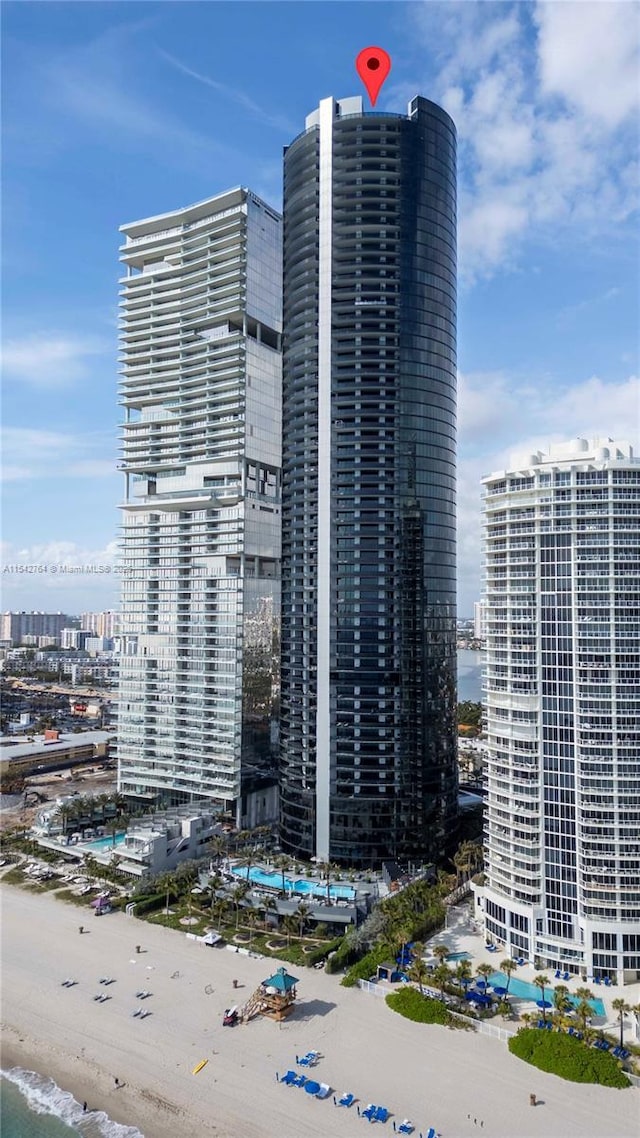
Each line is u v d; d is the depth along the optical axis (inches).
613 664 4987.7
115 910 6117.1
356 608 6943.9
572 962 4906.5
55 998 4712.1
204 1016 4480.8
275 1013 4446.4
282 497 7623.0
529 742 5226.4
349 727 6845.5
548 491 5295.3
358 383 7155.5
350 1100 3656.5
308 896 5910.4
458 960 5137.8
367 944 5255.9
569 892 5049.2
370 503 7027.6
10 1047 4227.4
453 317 7701.8
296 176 7603.4
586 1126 3491.6
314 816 6899.6
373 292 7190.0
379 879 6318.9
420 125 7470.5
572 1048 3973.9
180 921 5871.1
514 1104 3646.7
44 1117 3631.9
